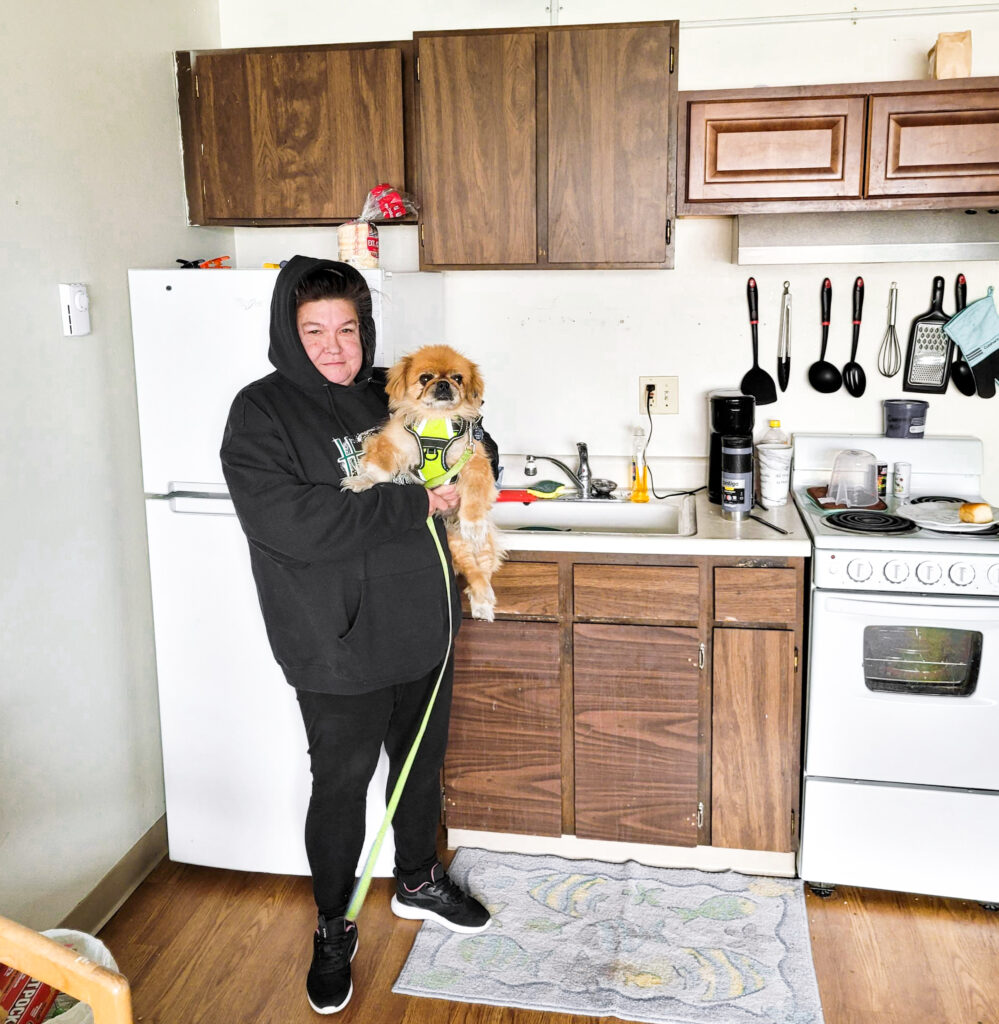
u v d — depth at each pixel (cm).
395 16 264
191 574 219
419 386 177
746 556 218
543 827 240
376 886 232
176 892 232
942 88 220
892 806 218
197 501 215
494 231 241
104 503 222
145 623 241
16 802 193
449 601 193
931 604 208
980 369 256
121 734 231
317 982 192
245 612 218
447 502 185
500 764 238
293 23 269
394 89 238
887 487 258
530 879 233
